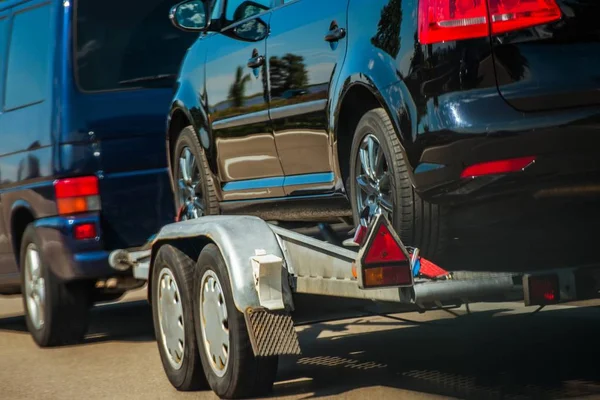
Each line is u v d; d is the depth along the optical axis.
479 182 6.91
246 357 7.86
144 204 12.59
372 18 7.83
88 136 12.36
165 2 12.90
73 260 12.07
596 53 6.91
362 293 7.31
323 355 9.79
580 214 7.00
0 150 13.41
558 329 10.16
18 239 13.30
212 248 8.20
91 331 13.30
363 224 8.20
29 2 13.05
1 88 13.49
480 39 6.92
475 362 8.85
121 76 12.61
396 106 7.39
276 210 9.75
